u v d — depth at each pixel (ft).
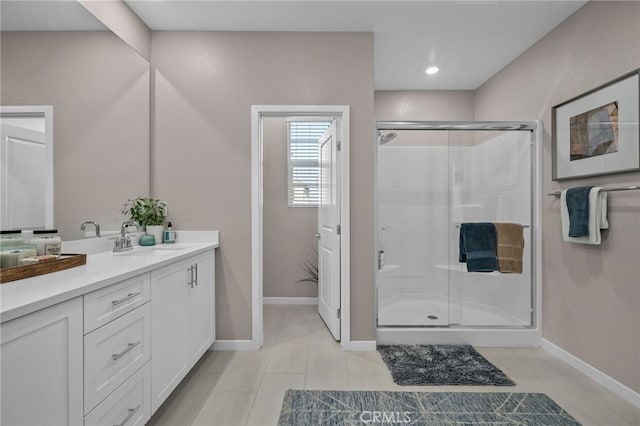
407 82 12.07
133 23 7.69
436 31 8.53
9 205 4.51
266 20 8.05
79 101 5.95
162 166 8.50
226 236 8.53
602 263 6.91
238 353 8.33
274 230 12.87
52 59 5.32
